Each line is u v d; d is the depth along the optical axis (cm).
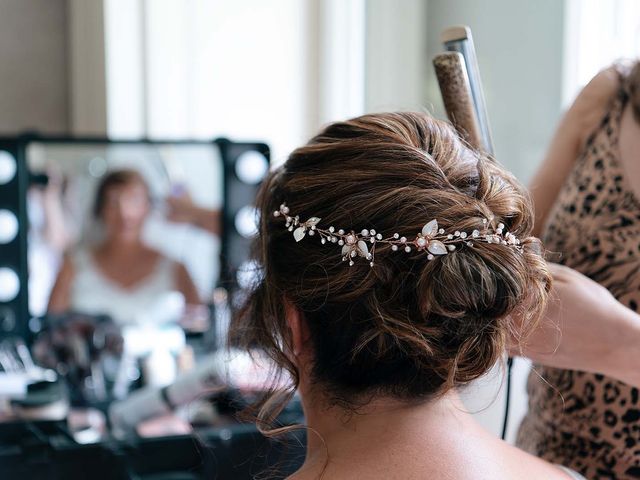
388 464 57
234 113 209
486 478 57
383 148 61
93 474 132
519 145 191
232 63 207
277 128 213
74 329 177
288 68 212
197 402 152
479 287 58
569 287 77
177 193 180
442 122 67
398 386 59
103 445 132
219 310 177
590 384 93
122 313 180
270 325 65
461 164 63
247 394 147
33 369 175
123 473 132
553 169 106
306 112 215
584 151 100
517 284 60
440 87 76
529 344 76
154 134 202
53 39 210
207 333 181
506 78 194
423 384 59
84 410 167
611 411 92
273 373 78
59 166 177
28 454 130
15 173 175
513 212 63
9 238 176
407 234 58
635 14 160
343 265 59
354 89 216
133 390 175
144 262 180
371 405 60
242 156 181
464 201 60
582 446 95
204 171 180
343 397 60
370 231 58
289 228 61
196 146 179
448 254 58
